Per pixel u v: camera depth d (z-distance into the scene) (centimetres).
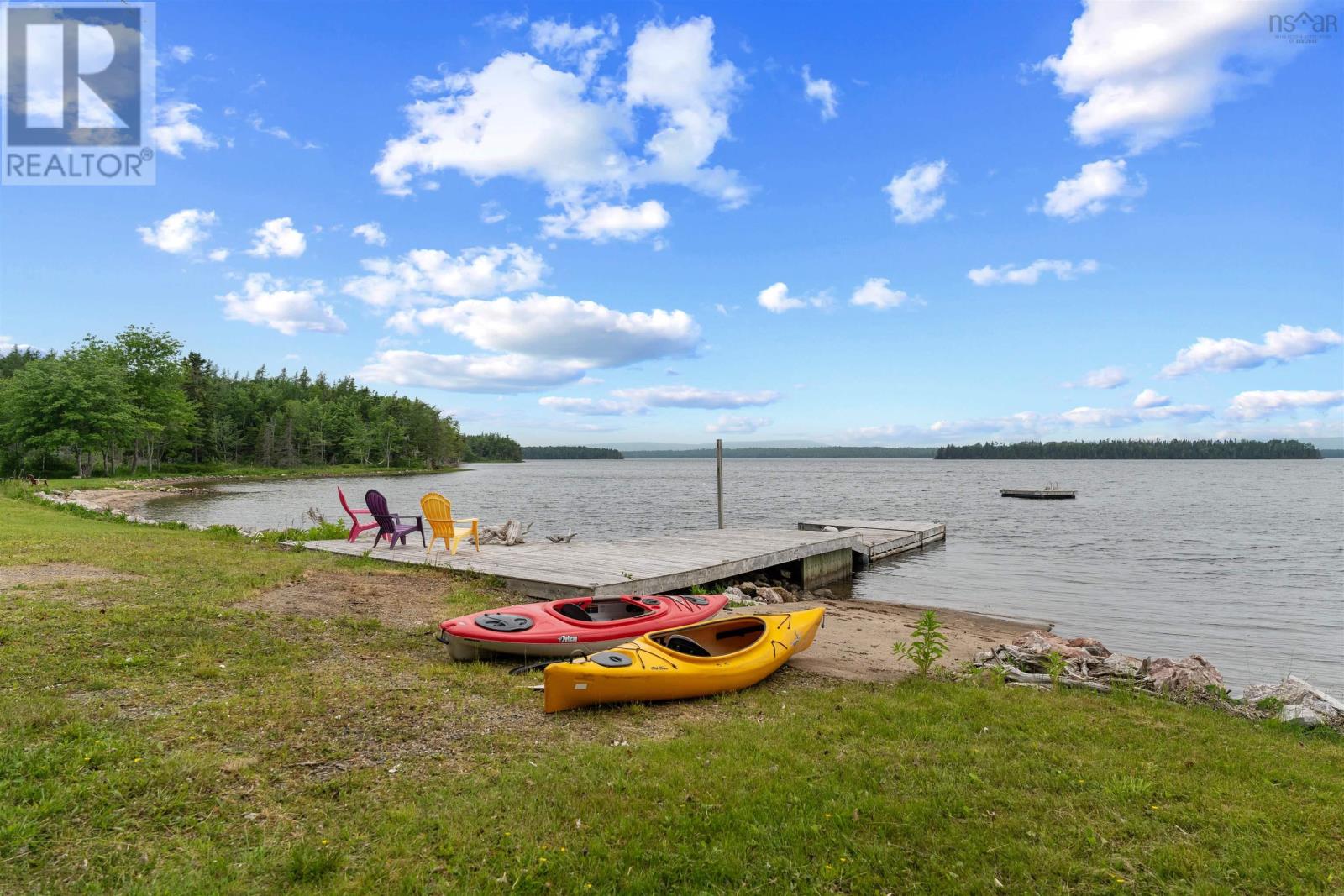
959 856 391
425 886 346
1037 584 1850
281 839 379
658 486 7731
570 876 359
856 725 605
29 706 500
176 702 553
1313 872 376
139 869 341
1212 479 9350
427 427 13125
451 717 583
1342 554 2361
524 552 1467
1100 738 585
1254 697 777
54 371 5953
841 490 6812
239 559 1233
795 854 385
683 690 679
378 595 1035
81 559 1113
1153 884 370
